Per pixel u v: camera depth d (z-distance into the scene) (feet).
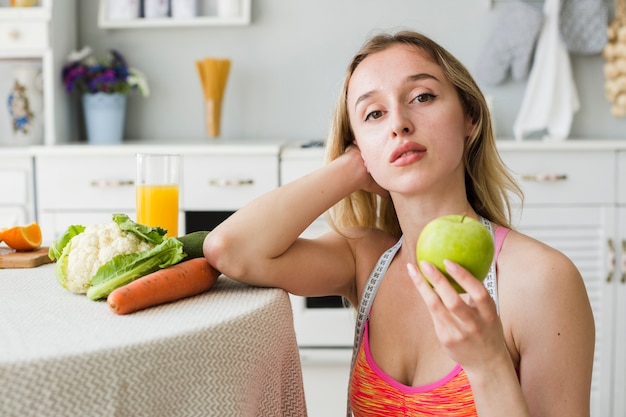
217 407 2.97
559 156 9.05
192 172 9.09
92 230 3.66
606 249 9.11
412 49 3.74
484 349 2.82
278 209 3.80
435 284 2.73
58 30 10.14
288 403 3.60
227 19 10.41
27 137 10.18
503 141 9.15
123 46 10.98
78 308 3.35
